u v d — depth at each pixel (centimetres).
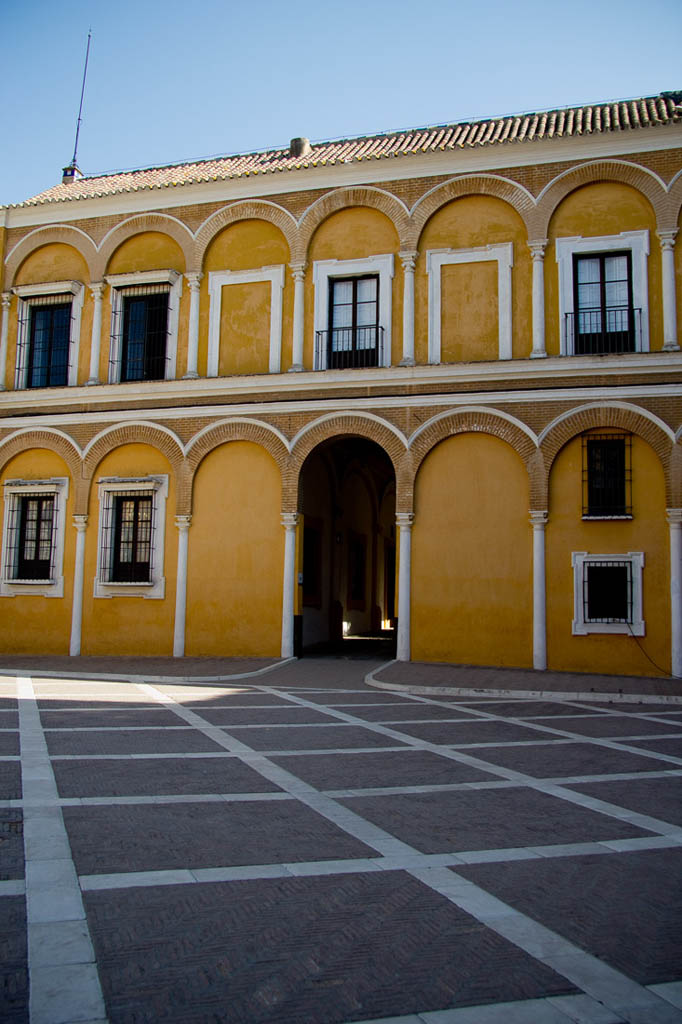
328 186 1902
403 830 620
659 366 1631
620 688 1445
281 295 1917
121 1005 357
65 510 2008
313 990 375
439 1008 362
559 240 1750
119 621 1930
